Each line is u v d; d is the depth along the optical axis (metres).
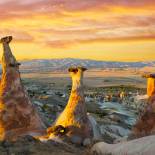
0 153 18.81
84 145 27.05
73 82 29.28
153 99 27.66
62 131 27.30
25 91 29.52
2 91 28.70
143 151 15.20
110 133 46.56
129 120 75.50
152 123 27.20
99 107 97.75
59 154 20.25
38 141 23.11
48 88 191.00
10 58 29.27
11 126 27.86
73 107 28.53
